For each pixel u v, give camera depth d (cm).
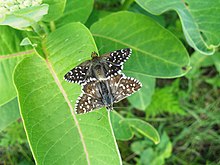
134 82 9
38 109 10
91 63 9
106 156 10
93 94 9
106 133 10
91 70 9
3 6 9
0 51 11
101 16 15
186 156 18
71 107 10
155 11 11
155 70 13
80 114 10
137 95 16
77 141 10
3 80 11
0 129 13
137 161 17
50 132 10
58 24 12
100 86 9
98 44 13
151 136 14
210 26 11
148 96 16
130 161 18
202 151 18
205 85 18
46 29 12
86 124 10
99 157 10
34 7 9
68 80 9
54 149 10
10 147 17
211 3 11
